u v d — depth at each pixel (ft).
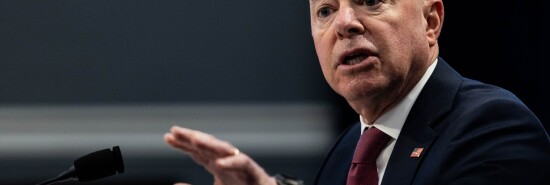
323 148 15.81
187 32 16.03
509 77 13.48
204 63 16.08
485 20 13.57
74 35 15.99
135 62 16.02
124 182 15.43
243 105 16.05
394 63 6.89
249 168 5.47
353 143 8.00
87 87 16.01
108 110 15.92
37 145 15.76
